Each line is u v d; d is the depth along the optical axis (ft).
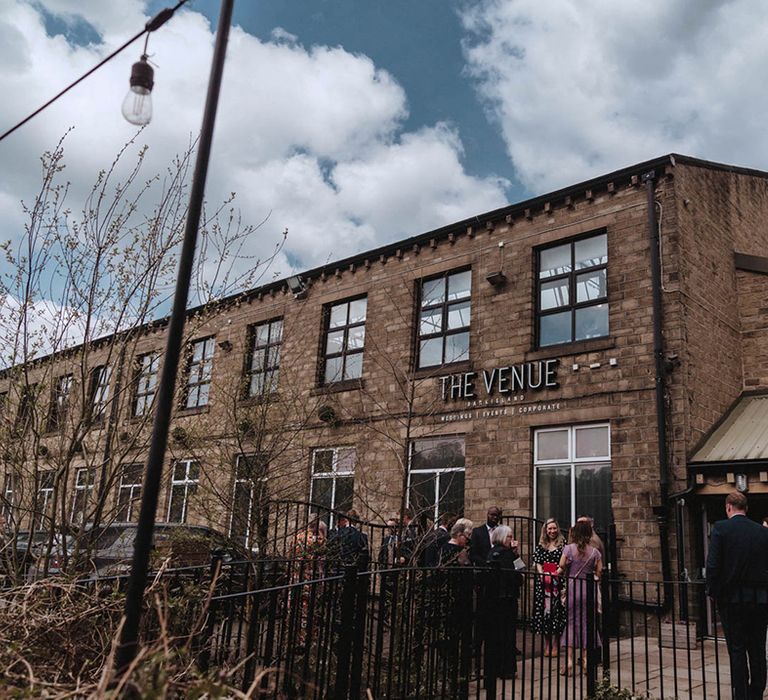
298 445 45.37
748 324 43.47
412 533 26.63
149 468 10.03
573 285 43.06
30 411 23.68
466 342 47.19
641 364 38.40
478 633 18.33
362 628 15.16
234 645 18.10
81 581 16.58
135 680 9.25
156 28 14.39
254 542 30.14
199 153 11.48
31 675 10.65
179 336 10.66
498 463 42.63
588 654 20.71
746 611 19.38
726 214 44.70
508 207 46.14
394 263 52.54
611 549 35.27
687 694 21.44
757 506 35.78
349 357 53.88
